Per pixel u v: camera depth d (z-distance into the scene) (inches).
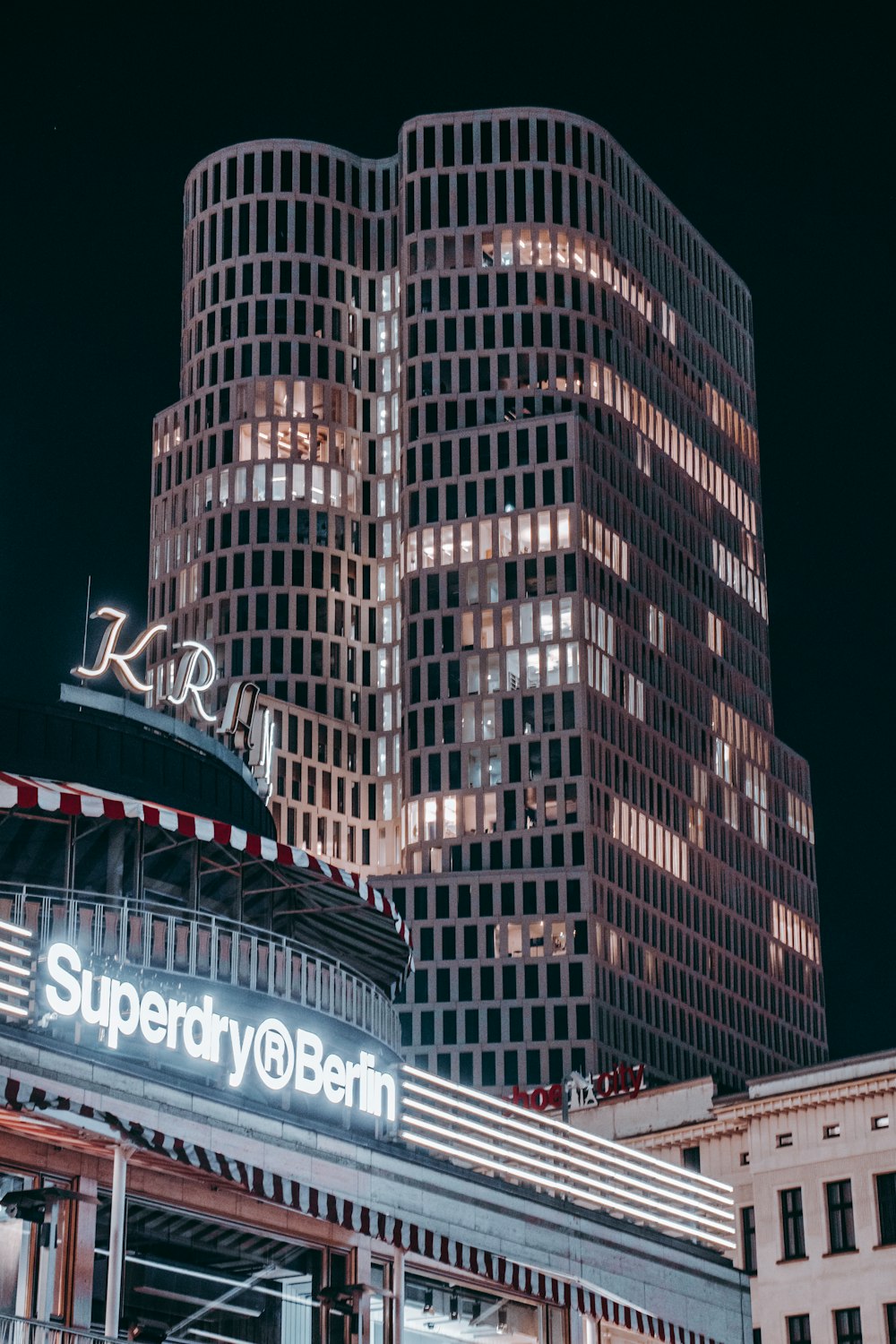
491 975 7583.7
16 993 1962.4
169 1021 2085.4
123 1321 2021.4
